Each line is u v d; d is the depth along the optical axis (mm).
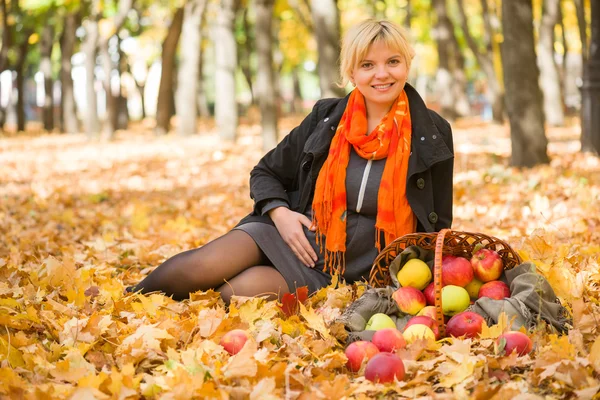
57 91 59594
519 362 3336
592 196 8727
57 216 9047
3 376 3205
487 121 35469
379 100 4445
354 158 4539
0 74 31297
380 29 4371
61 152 22734
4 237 7699
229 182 13812
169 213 9898
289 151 4828
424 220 4422
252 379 3244
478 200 9305
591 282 4855
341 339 3824
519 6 12680
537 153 12805
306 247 4559
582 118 14781
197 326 3973
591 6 14500
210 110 67688
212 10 33781
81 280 5020
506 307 3812
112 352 3750
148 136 32000
